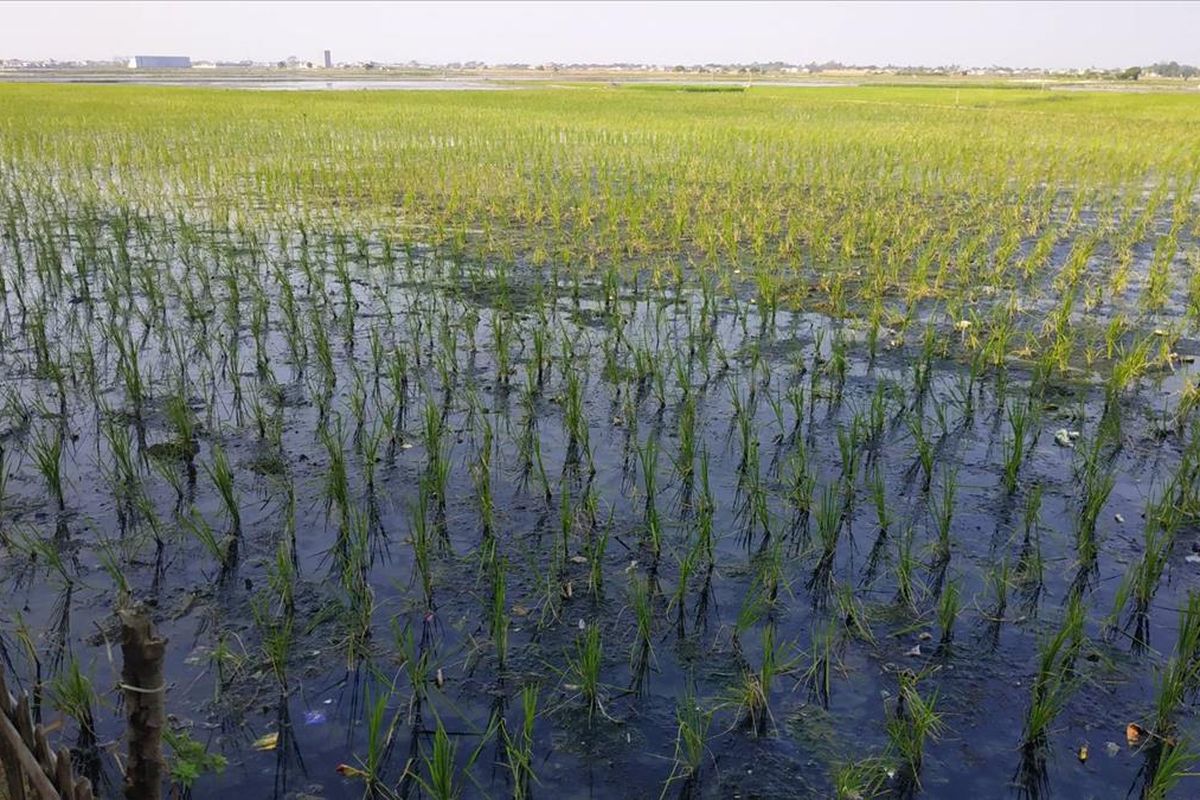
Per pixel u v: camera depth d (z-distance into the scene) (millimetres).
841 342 8906
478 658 4574
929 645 4719
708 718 4195
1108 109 44656
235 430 6945
